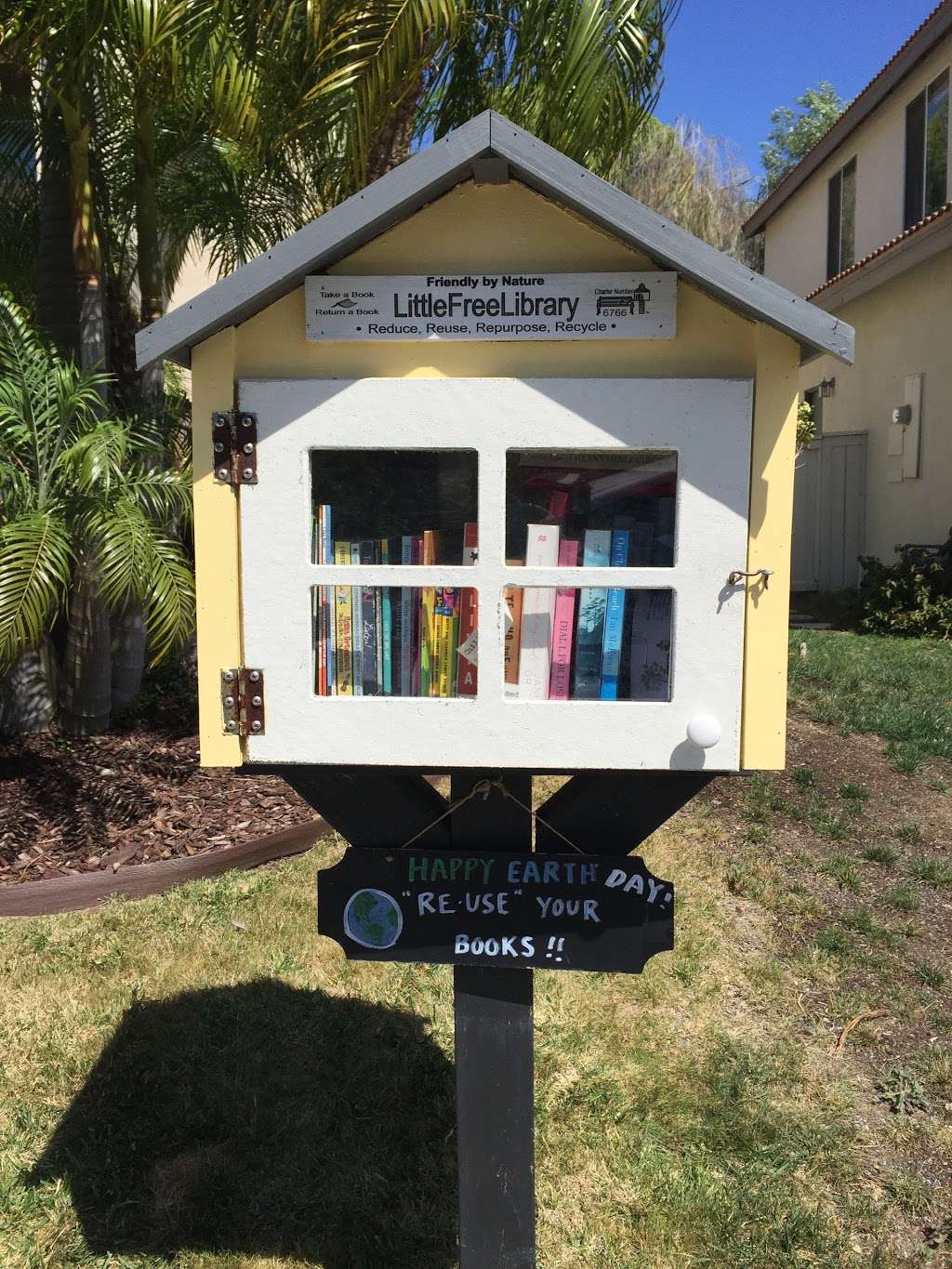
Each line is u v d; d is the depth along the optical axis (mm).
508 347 1785
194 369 1812
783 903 4035
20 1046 3131
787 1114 2916
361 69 4270
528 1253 2164
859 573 11641
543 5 4586
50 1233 2498
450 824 2043
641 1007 3393
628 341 1772
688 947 3717
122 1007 3342
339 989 3477
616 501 1863
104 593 4953
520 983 2076
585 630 1887
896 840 4582
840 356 1631
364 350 1799
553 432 1772
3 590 4086
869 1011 3381
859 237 12391
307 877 4289
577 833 2016
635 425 1760
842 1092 3006
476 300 1771
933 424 9969
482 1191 2145
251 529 1835
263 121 4613
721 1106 2932
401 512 1887
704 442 1757
